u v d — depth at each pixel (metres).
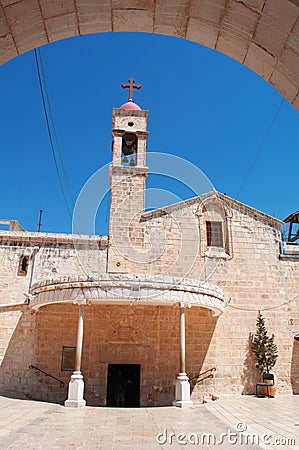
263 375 18.73
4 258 20.83
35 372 18.39
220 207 22.31
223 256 21.17
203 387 18.81
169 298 15.52
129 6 4.22
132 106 23.70
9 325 19.42
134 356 18.70
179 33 4.68
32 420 12.02
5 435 9.88
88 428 10.93
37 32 4.35
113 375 18.55
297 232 25.11
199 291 16.38
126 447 8.81
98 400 17.89
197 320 19.86
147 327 19.20
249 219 22.42
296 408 14.81
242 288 20.88
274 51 4.32
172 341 19.19
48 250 21.11
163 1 4.17
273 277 21.38
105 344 18.73
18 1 3.88
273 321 20.55
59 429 10.75
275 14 3.96
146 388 18.30
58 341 18.88
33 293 17.55
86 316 19.08
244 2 3.99
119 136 22.16
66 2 4.07
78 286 15.65
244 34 4.37
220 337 19.83
